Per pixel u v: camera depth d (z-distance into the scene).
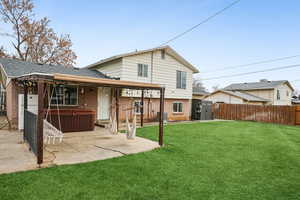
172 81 14.15
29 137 5.11
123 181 3.39
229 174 3.92
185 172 3.93
